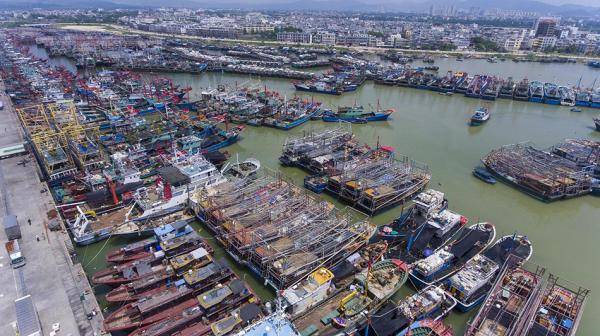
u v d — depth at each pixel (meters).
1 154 110.69
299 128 154.38
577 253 82.44
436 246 77.31
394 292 64.31
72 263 68.75
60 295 61.56
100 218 84.94
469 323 59.34
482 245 78.00
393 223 84.50
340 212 93.75
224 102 170.88
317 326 58.12
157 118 153.75
